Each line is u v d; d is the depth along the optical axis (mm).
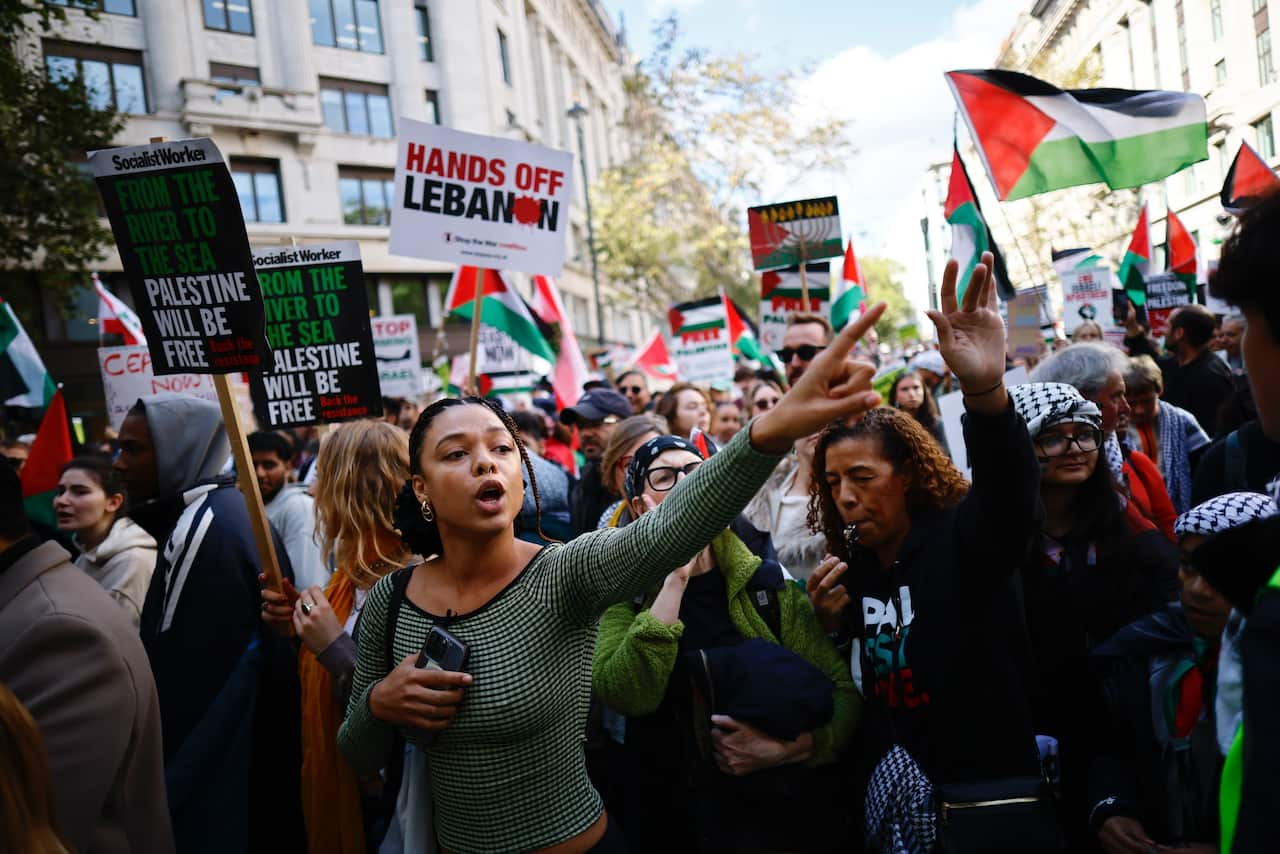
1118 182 3908
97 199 15094
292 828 2951
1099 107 3943
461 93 29438
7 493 2041
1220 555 1265
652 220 30844
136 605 3318
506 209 4887
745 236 28812
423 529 2094
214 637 2805
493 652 1899
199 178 2404
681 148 28750
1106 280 8703
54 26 22328
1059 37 23797
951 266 1912
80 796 1901
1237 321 6492
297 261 3295
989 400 1916
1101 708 2479
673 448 2723
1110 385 3104
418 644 1989
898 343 35531
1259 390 1114
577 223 40000
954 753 2113
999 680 2113
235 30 25328
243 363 2475
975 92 4035
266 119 25344
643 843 2604
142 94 24016
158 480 3072
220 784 2727
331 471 2943
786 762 2359
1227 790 1157
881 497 2293
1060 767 2561
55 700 1920
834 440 2350
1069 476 2543
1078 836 2516
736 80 26922
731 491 1589
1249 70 15625
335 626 2604
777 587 2631
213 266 2449
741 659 2408
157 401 3105
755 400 5781
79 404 23312
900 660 2211
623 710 2500
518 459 2033
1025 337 4594
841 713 2439
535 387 13531
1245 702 1032
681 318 9930
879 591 2383
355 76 27656
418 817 2199
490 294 7598
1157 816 2234
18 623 1969
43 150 13438
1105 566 2576
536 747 1931
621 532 1816
